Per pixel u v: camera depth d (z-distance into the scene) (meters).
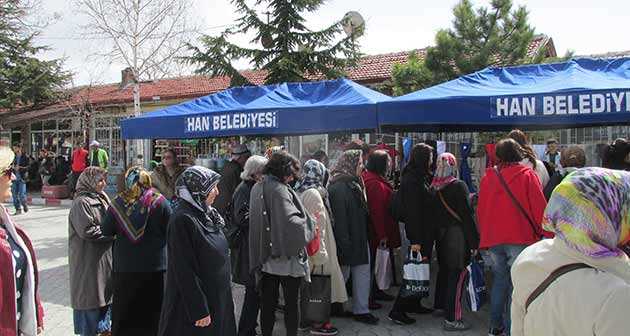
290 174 4.44
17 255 2.79
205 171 3.54
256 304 4.75
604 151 4.73
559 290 1.66
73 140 22.92
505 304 4.62
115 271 4.23
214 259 3.48
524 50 11.83
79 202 4.44
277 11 12.42
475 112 5.08
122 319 4.18
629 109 4.60
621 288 1.55
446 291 5.16
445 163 5.01
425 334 5.01
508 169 4.46
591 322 1.56
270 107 6.15
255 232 4.38
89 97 22.41
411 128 7.36
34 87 21.81
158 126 6.93
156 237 4.25
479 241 4.81
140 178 4.24
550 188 4.84
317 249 4.59
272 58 12.66
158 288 4.27
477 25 12.05
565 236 1.68
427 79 12.12
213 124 6.49
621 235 1.66
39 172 20.31
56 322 5.54
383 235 5.57
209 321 3.37
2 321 2.57
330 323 5.04
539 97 4.86
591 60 5.96
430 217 5.04
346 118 5.78
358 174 5.21
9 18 21.83
